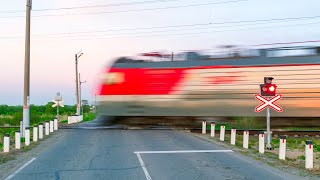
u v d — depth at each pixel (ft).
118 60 78.79
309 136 66.03
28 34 67.10
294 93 68.18
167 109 74.54
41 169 32.50
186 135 64.80
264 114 69.51
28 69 66.33
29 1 67.97
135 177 28.94
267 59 70.54
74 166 34.01
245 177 29.27
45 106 214.28
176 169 32.53
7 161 37.52
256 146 52.19
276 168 33.71
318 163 37.88
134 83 76.43
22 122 65.77
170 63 75.56
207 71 73.05
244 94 70.69
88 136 63.62
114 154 41.88
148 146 49.24
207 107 72.54
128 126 78.33
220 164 35.42
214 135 65.46
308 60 68.49
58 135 66.54
